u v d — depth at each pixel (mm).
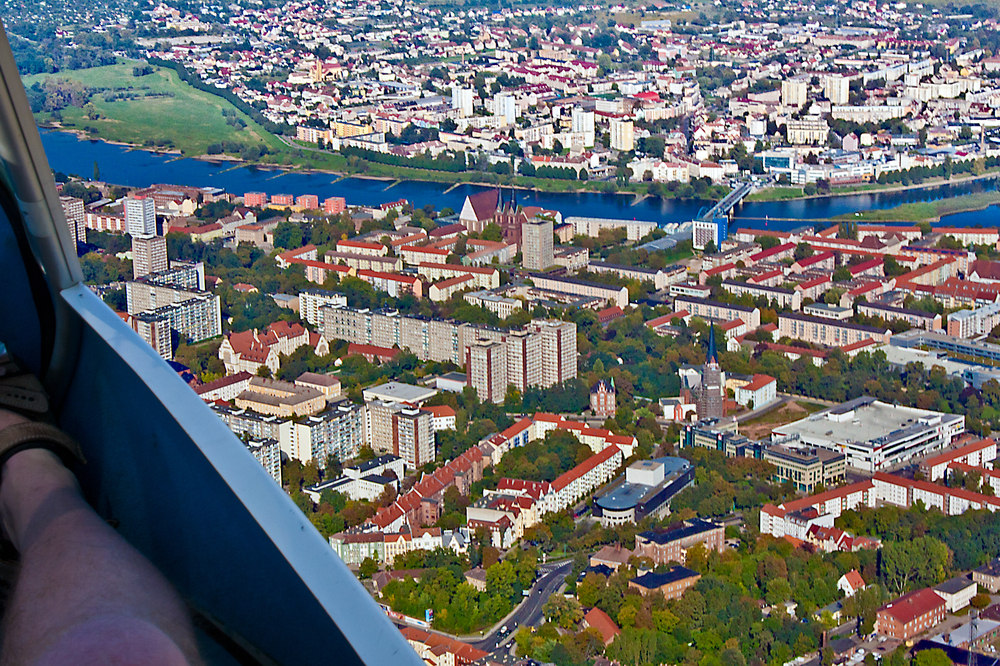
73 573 3043
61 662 2650
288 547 4199
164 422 4711
